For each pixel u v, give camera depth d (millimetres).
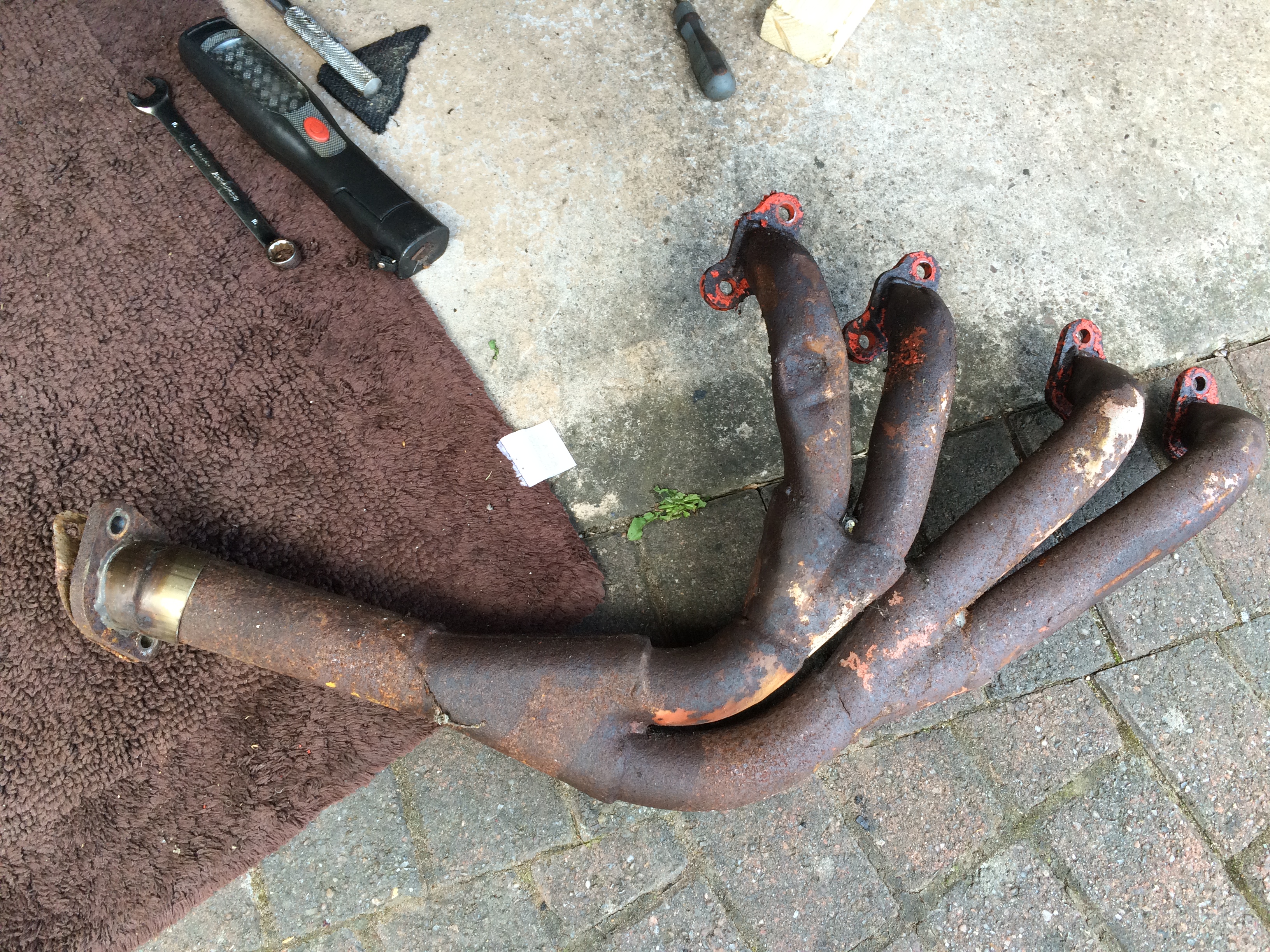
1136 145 1899
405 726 1482
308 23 1693
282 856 1447
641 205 1737
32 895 1382
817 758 1285
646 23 1830
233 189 1635
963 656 1320
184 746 1450
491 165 1723
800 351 1321
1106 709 1622
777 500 1312
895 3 1921
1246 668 1666
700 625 1583
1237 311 1829
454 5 1791
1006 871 1540
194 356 1586
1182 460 1440
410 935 1438
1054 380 1623
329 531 1546
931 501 1674
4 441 1522
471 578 1558
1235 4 2010
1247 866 1579
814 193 1784
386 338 1625
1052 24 1957
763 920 1486
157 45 1703
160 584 1275
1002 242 1806
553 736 1246
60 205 1622
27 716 1433
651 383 1660
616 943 1459
